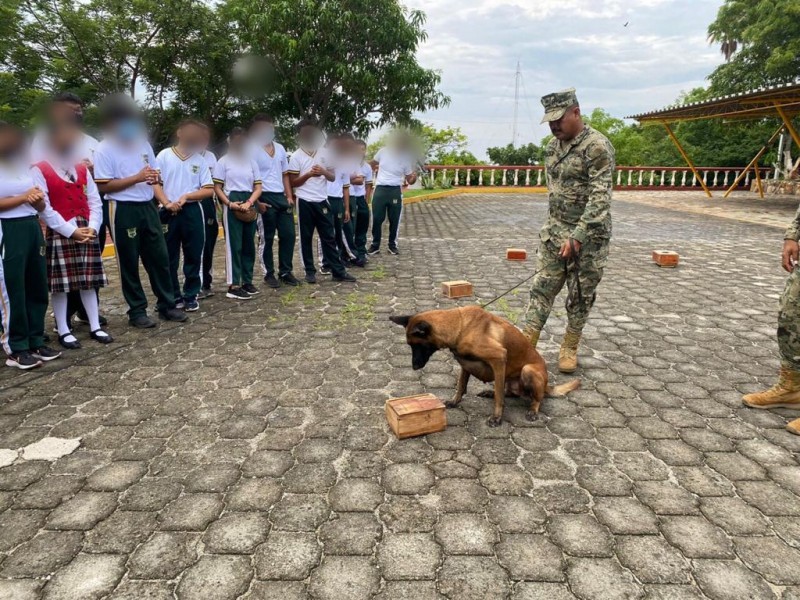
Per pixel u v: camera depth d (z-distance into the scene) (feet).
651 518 8.51
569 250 12.94
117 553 7.79
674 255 27.84
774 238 37.99
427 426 11.10
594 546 7.91
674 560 7.63
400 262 29.30
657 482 9.46
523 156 96.02
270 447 10.64
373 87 43.65
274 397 12.89
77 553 7.79
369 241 36.17
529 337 14.30
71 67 42.34
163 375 14.19
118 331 17.71
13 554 7.76
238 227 21.04
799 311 11.25
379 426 11.49
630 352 15.80
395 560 7.64
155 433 11.18
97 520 8.48
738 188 83.61
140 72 46.34
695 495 9.09
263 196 22.49
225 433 11.18
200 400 12.72
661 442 10.80
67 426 11.45
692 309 20.20
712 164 94.38
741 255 31.32
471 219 48.98
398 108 47.55
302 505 8.85
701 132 96.63
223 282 24.79
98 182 16.39
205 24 44.96
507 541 8.02
